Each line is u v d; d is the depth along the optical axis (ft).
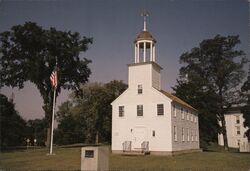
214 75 185.06
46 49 150.20
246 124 191.72
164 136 119.03
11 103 186.50
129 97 128.36
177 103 129.29
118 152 125.29
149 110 123.54
